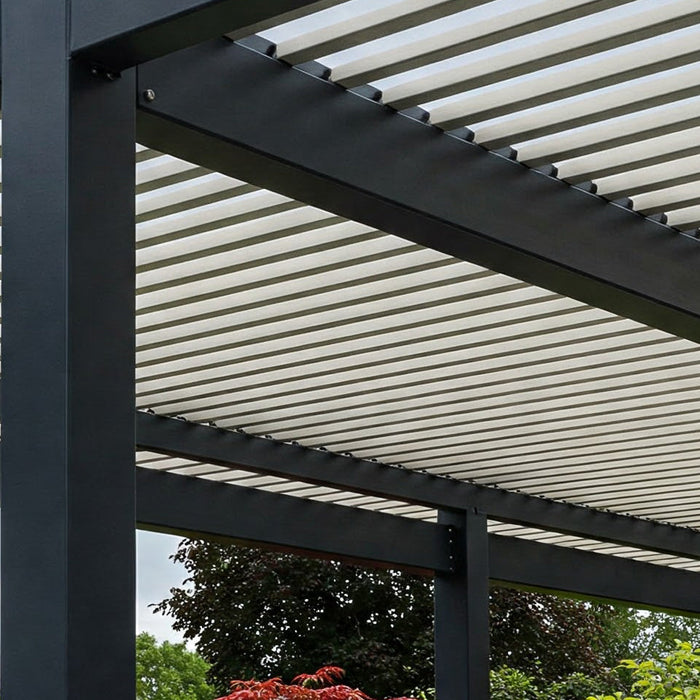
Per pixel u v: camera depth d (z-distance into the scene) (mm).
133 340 2664
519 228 4055
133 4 2578
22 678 2441
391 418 7582
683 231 4684
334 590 18312
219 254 5141
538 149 4043
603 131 3955
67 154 2596
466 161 3939
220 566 18625
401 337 6141
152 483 7988
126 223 2699
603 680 18094
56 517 2469
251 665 18094
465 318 5898
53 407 2516
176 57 3139
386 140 3697
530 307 5766
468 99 3777
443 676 9047
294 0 2465
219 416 7500
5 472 2559
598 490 9578
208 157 3342
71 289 2551
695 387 6980
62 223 2572
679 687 8281
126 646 2514
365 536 8898
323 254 5133
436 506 9109
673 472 9000
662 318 4680
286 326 5977
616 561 10797
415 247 4988
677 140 4012
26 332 2584
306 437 8008
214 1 2465
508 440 8125
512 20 3383
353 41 3400
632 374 6762
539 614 18875
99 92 2699
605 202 4387
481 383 6898
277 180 3514
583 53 3525
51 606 2438
